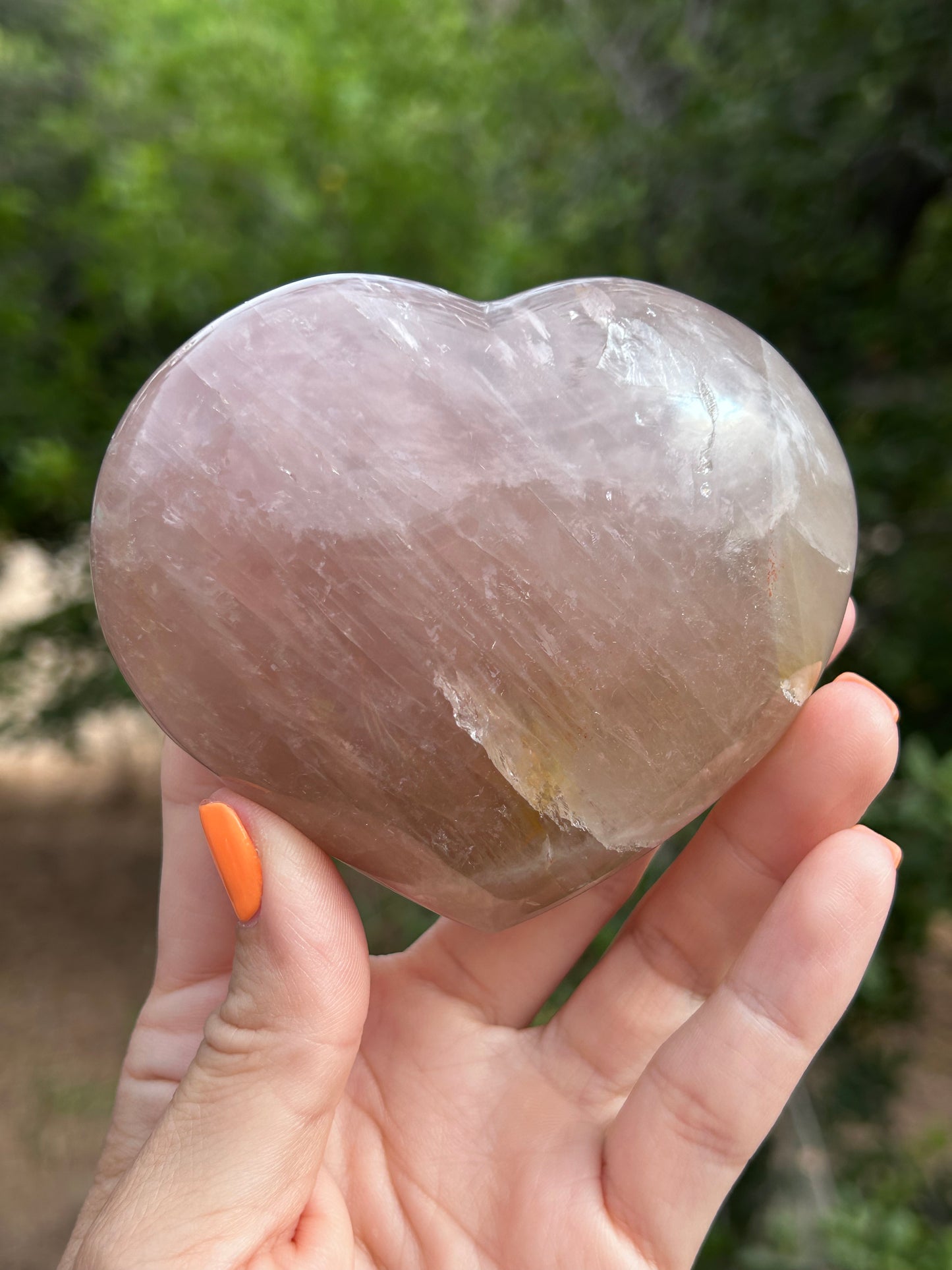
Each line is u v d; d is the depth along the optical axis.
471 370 0.11
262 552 0.11
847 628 0.14
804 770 0.13
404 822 0.11
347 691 0.11
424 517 0.11
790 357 0.28
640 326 0.12
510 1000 0.15
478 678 0.11
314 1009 0.11
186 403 0.11
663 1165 0.12
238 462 0.11
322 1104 0.11
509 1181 0.13
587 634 0.11
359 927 0.12
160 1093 0.14
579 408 0.11
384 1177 0.13
